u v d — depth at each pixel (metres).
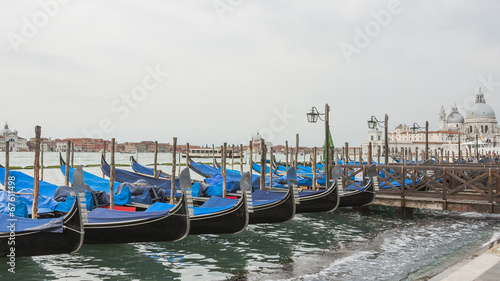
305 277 9.21
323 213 18.55
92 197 14.14
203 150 119.00
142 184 17.50
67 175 18.66
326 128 20.08
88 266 10.35
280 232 14.58
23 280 9.25
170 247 12.25
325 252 11.66
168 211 11.34
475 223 16.34
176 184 19.73
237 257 11.23
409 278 8.79
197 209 12.72
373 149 151.62
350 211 19.09
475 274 6.22
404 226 15.74
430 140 153.50
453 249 11.67
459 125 168.50
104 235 11.34
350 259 10.73
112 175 14.41
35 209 11.84
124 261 10.80
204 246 12.46
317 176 25.17
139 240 11.41
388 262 10.33
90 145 147.88
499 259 7.10
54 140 143.62
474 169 16.16
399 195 17.94
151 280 9.38
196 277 9.55
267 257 11.23
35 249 9.64
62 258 10.95
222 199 13.82
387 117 24.98
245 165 69.88
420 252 11.41
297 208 16.62
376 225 15.98
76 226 9.73
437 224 16.16
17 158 93.50
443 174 16.64
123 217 11.41
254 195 16.48
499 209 15.30
